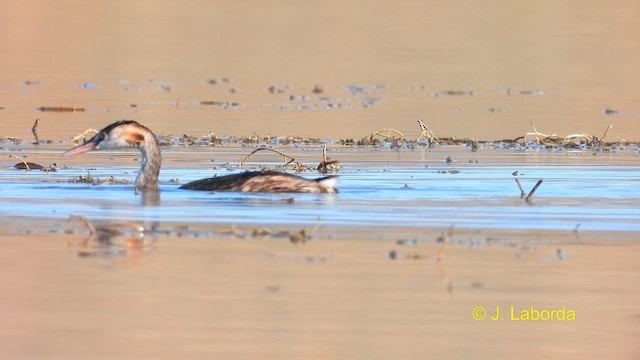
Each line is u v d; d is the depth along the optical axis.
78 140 24.94
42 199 17.22
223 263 13.07
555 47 46.12
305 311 11.34
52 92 33.81
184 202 16.97
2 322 10.96
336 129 27.48
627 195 17.89
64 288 12.03
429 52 45.00
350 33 49.94
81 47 44.88
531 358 10.23
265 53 44.56
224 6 57.66
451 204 16.92
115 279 12.40
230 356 10.11
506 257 13.42
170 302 11.59
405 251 13.70
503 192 18.17
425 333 10.84
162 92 34.78
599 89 36.22
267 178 18.03
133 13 54.81
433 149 24.42
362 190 18.28
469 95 34.88
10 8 54.19
